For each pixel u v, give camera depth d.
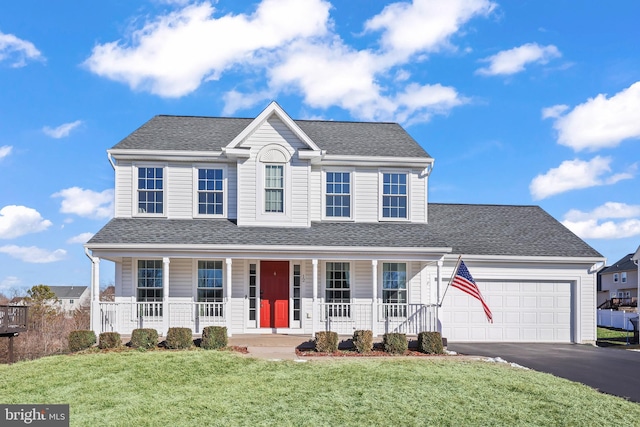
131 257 17.58
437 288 17.94
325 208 19.59
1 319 18.42
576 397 10.82
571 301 20.70
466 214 23.66
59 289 83.06
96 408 9.87
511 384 11.70
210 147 19.41
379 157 19.61
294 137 19.12
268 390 10.95
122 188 18.97
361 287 19.06
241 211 18.77
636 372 13.87
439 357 15.20
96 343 16.31
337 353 15.46
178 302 18.22
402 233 18.89
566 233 22.27
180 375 12.16
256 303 18.62
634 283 54.31
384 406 10.02
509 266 20.48
